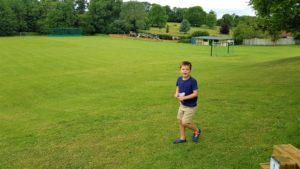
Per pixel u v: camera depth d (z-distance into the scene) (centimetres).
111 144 881
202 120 1035
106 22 14812
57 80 2577
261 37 10662
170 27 17900
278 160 457
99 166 745
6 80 2769
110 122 1121
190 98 782
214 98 1400
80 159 796
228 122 995
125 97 1653
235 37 10819
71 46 7262
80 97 1822
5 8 12462
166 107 1312
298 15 2409
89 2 14962
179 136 902
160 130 970
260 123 958
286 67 2419
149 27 16862
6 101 1872
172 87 1933
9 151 904
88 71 3180
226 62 4028
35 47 6806
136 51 6306
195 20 19262
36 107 1622
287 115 1024
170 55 5547
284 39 10700
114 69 3328
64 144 920
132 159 766
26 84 2458
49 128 1119
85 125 1111
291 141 761
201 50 7062
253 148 764
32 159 827
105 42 9144
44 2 14238
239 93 1479
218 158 729
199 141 841
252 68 2705
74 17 14238
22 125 1222
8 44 7569
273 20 2588
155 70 3159
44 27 13550
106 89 2072
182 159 739
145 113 1218
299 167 449
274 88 1526
